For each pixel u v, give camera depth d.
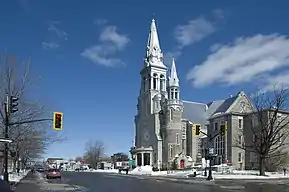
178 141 104.06
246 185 37.91
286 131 72.25
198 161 102.00
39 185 37.09
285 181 45.91
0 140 30.25
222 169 68.88
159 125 108.69
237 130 79.94
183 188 32.94
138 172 89.19
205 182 43.53
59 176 55.38
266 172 66.31
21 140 41.41
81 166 164.25
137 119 119.38
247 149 77.56
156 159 105.75
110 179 52.81
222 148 81.25
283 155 72.25
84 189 31.70
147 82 116.56
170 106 105.25
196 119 109.56
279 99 86.12
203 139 100.00
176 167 97.50
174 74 107.38
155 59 116.81
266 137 58.34
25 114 39.97
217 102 113.06
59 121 28.38
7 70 37.38
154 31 120.62
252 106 81.81
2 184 10.17
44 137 49.38
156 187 34.31
